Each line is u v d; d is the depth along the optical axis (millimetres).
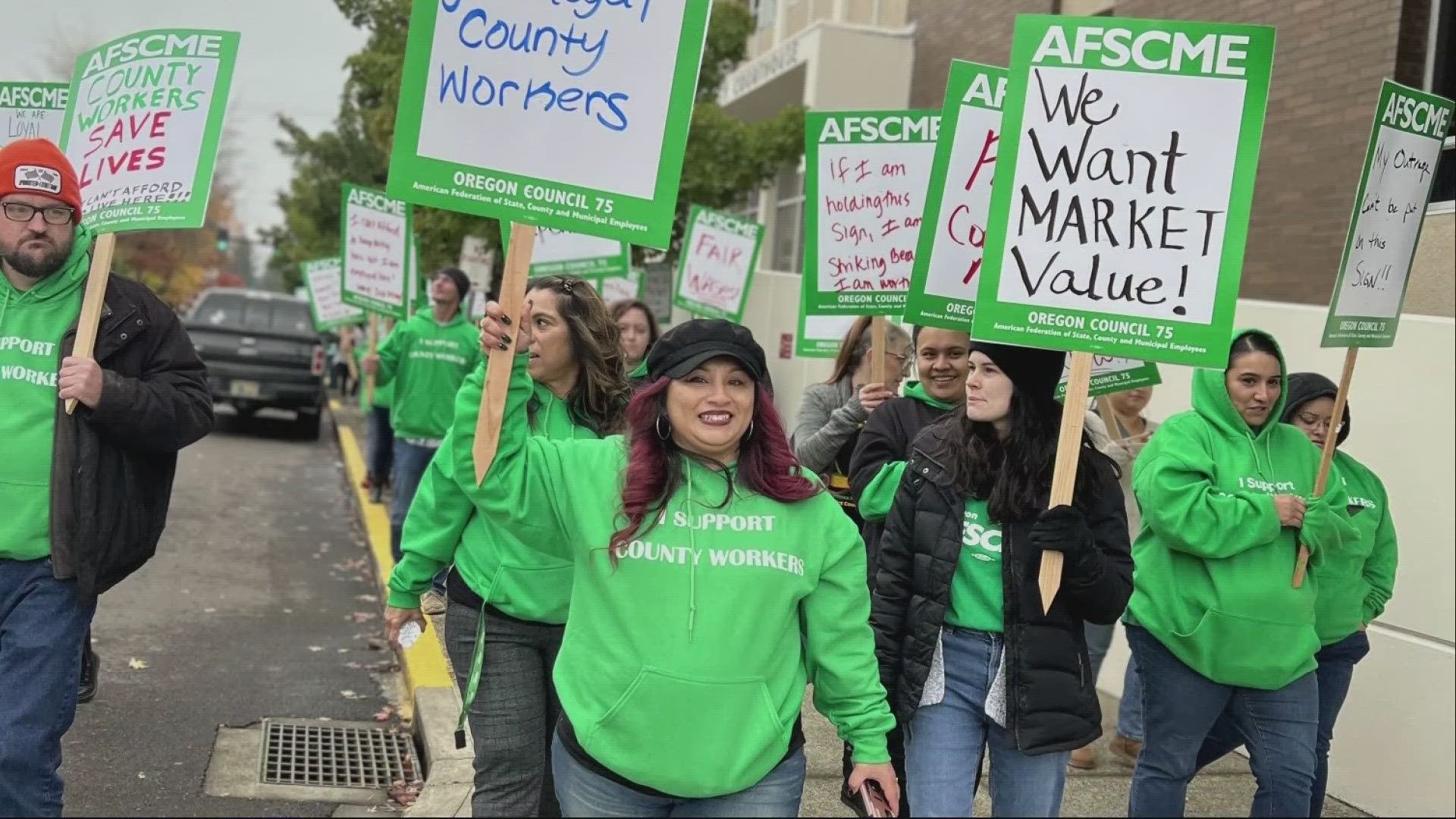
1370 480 4773
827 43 14367
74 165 4129
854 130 5410
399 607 3840
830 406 5531
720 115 14617
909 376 6570
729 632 2814
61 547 3615
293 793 5141
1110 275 3480
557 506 2969
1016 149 3547
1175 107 3477
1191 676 4164
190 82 4035
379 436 11656
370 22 12328
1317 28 7355
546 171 3129
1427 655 5465
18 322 3717
